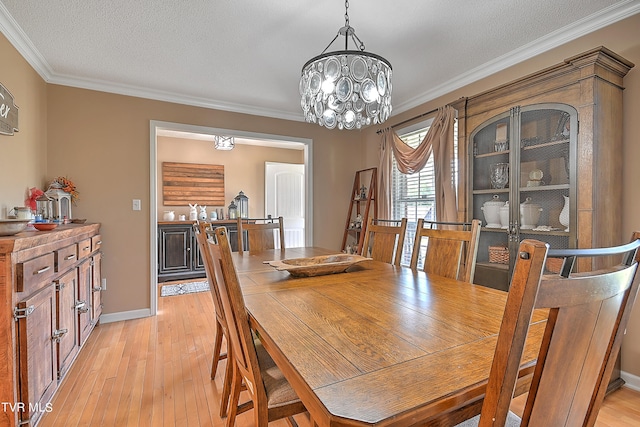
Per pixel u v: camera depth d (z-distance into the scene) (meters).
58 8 1.95
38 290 1.57
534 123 2.17
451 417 0.79
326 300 1.33
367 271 1.93
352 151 4.55
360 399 0.64
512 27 2.19
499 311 1.18
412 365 0.78
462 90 3.08
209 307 3.57
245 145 5.90
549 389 0.62
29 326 1.45
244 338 1.10
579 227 1.89
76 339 2.14
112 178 3.14
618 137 1.95
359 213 4.53
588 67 1.84
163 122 3.38
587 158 1.85
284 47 2.46
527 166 2.21
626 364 1.99
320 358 0.82
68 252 2.00
